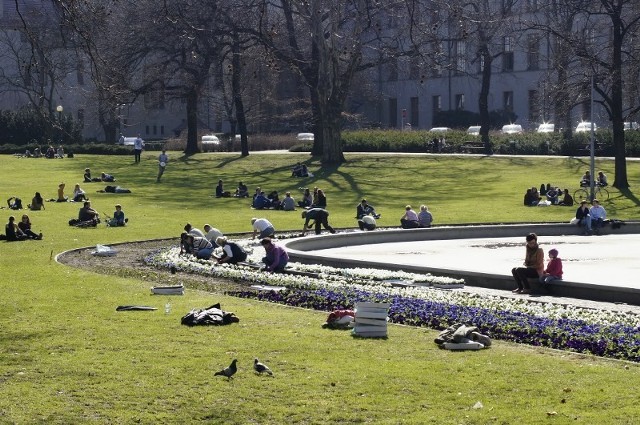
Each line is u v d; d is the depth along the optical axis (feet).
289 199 200.13
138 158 300.61
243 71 345.72
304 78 298.97
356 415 57.31
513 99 453.99
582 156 283.18
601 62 223.92
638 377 64.23
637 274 113.60
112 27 262.47
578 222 169.17
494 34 335.67
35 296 94.99
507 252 139.64
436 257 132.98
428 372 65.67
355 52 275.80
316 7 273.75
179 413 58.03
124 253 135.44
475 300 93.56
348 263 119.65
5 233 152.66
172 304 91.30
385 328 76.95
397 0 273.33
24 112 366.02
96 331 78.28
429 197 223.10
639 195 214.69
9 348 72.90
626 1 228.02
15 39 260.01
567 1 268.00
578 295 98.07
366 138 327.26
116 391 62.08
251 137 362.33
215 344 73.61
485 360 69.05
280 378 64.54
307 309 89.76
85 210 170.40
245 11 268.62
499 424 55.31
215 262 122.52
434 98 481.46
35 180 250.57
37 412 58.13
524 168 265.54
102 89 90.99
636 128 326.85
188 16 266.57
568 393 60.80
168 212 192.85
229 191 232.32
